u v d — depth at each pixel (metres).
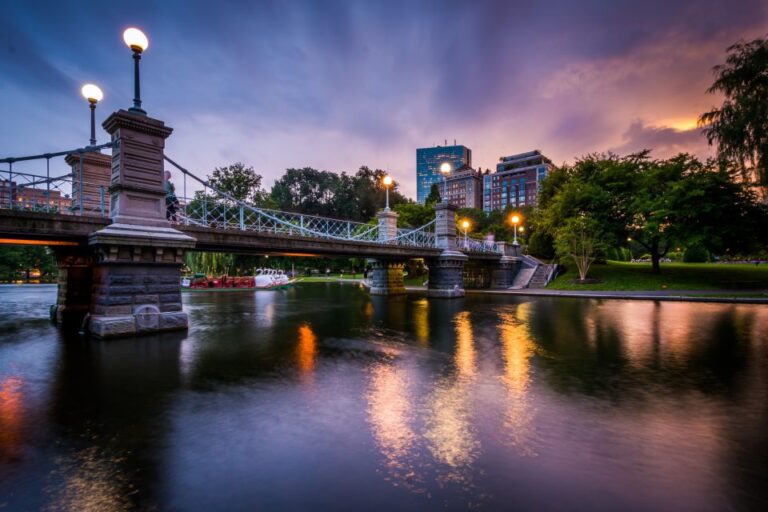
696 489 3.47
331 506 3.26
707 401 5.80
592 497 3.36
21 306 21.16
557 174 42.78
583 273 31.91
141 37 12.02
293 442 4.52
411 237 31.62
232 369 7.88
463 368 7.87
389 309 19.53
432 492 3.45
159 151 12.55
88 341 10.77
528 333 12.05
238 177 49.69
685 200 26.70
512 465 3.93
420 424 5.02
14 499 3.48
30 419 5.33
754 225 26.44
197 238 14.55
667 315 15.92
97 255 11.56
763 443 4.41
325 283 49.03
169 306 12.48
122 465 4.06
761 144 19.39
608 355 8.95
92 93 13.50
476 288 34.72
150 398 6.14
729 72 20.22
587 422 5.04
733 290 25.86
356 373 7.54
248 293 32.28
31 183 11.49
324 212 74.81
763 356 8.69
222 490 3.55
